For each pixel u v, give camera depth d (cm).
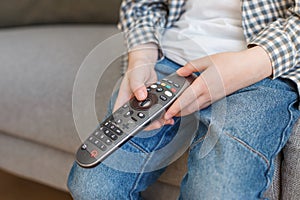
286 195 71
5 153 109
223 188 60
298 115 68
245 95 68
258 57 67
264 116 64
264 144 62
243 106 66
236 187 60
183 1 86
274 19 75
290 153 68
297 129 68
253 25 75
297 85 68
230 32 78
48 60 106
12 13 134
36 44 115
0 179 125
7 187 122
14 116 100
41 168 105
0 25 134
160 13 90
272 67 68
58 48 112
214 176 61
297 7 70
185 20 84
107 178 68
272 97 67
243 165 61
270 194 71
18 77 102
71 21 136
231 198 60
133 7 90
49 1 133
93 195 68
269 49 68
